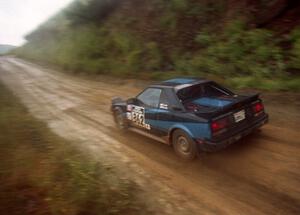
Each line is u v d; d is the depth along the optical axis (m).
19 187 4.88
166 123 6.42
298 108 8.04
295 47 10.02
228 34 13.26
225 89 6.66
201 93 6.50
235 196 4.62
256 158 5.77
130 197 4.87
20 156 5.63
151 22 19.62
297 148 5.94
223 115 5.48
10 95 16.80
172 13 17.73
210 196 4.73
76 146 7.60
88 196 4.35
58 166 5.40
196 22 15.87
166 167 6.02
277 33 11.55
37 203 4.48
